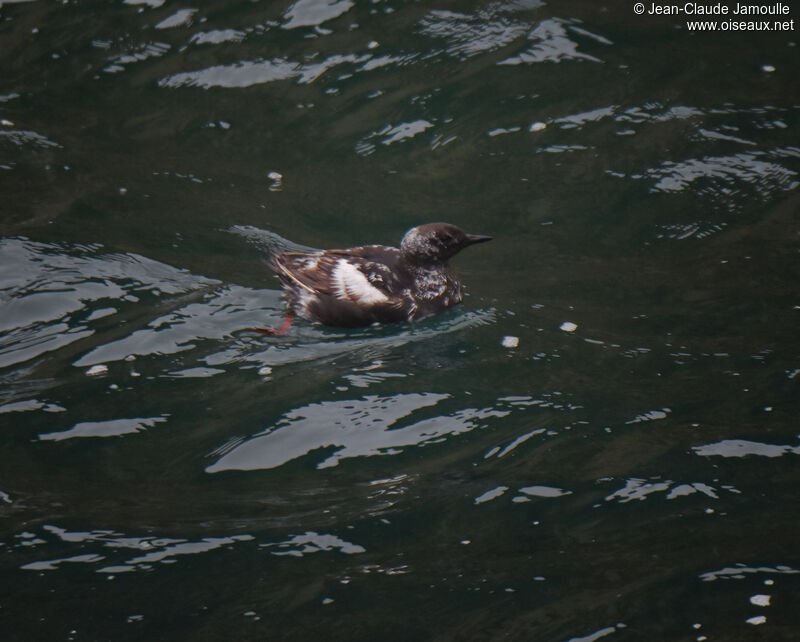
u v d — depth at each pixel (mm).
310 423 10906
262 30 19906
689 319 12859
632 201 15773
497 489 9766
